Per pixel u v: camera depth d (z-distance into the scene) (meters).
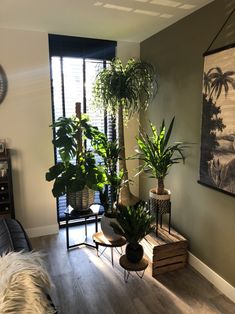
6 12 2.07
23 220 2.80
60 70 2.76
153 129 2.37
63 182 2.32
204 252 2.19
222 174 1.90
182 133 2.35
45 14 2.12
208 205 2.10
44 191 2.83
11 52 2.49
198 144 2.16
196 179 2.21
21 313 0.89
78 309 1.84
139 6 1.98
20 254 1.17
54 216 2.92
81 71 2.84
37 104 2.66
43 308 0.94
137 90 2.49
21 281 1.00
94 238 2.38
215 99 1.90
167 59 2.49
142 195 3.22
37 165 2.76
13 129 2.62
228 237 1.93
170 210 2.40
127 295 1.98
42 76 2.63
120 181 2.46
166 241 2.23
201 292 2.02
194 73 2.14
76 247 2.63
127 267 2.03
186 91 2.26
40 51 2.58
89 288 2.05
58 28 2.46
